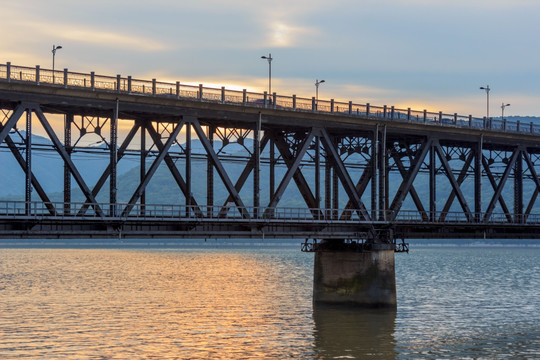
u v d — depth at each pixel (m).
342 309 69.50
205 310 80.06
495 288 110.38
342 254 69.44
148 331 65.31
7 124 52.28
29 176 52.66
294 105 66.31
